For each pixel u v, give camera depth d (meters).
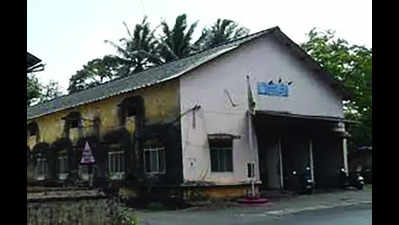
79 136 25.66
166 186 20.23
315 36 34.56
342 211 16.11
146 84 20.91
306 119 22.52
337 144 25.22
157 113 21.00
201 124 20.44
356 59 31.84
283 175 23.59
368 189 24.48
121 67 40.81
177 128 20.02
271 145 23.67
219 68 21.27
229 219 15.01
